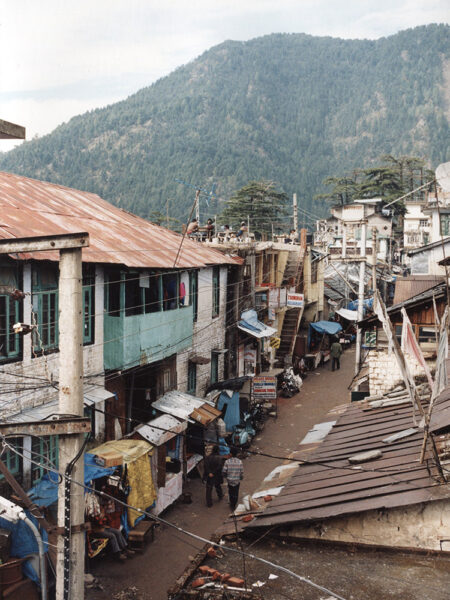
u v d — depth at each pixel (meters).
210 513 16.19
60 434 6.55
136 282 17.44
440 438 9.91
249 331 25.36
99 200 22.91
